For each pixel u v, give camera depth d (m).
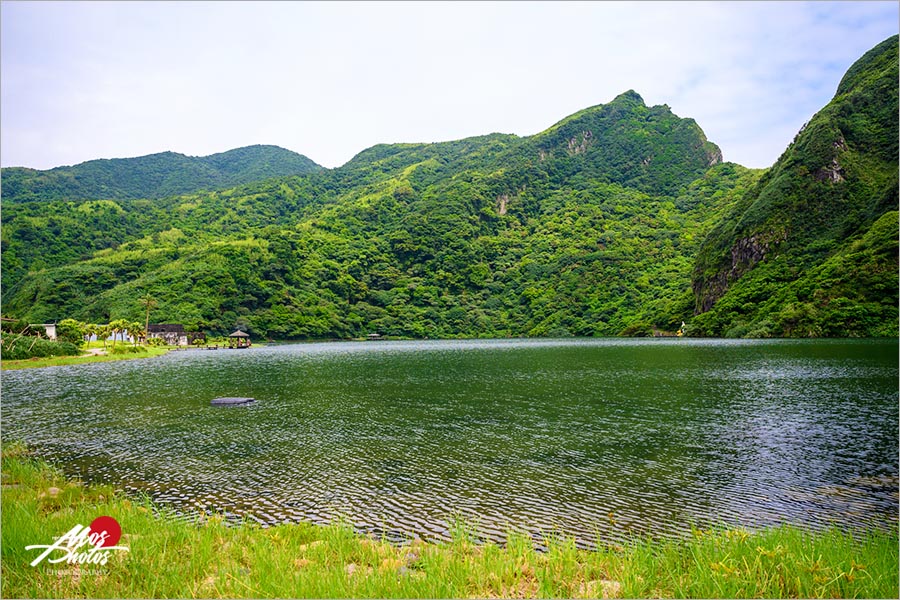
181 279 186.12
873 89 164.38
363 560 11.95
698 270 165.75
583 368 67.19
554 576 10.62
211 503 18.95
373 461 24.47
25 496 16.33
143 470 23.00
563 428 31.53
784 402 39.38
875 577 10.10
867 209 136.25
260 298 192.75
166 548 11.89
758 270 143.12
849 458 24.67
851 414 34.56
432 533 16.17
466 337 199.75
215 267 191.38
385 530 16.34
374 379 58.94
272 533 14.23
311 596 9.48
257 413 37.16
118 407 39.81
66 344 91.25
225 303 182.62
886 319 106.81
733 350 87.69
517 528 16.61
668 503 18.91
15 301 179.50
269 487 20.69
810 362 65.25
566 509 18.31
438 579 10.18
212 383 55.75
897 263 113.12
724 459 24.59
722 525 16.58
